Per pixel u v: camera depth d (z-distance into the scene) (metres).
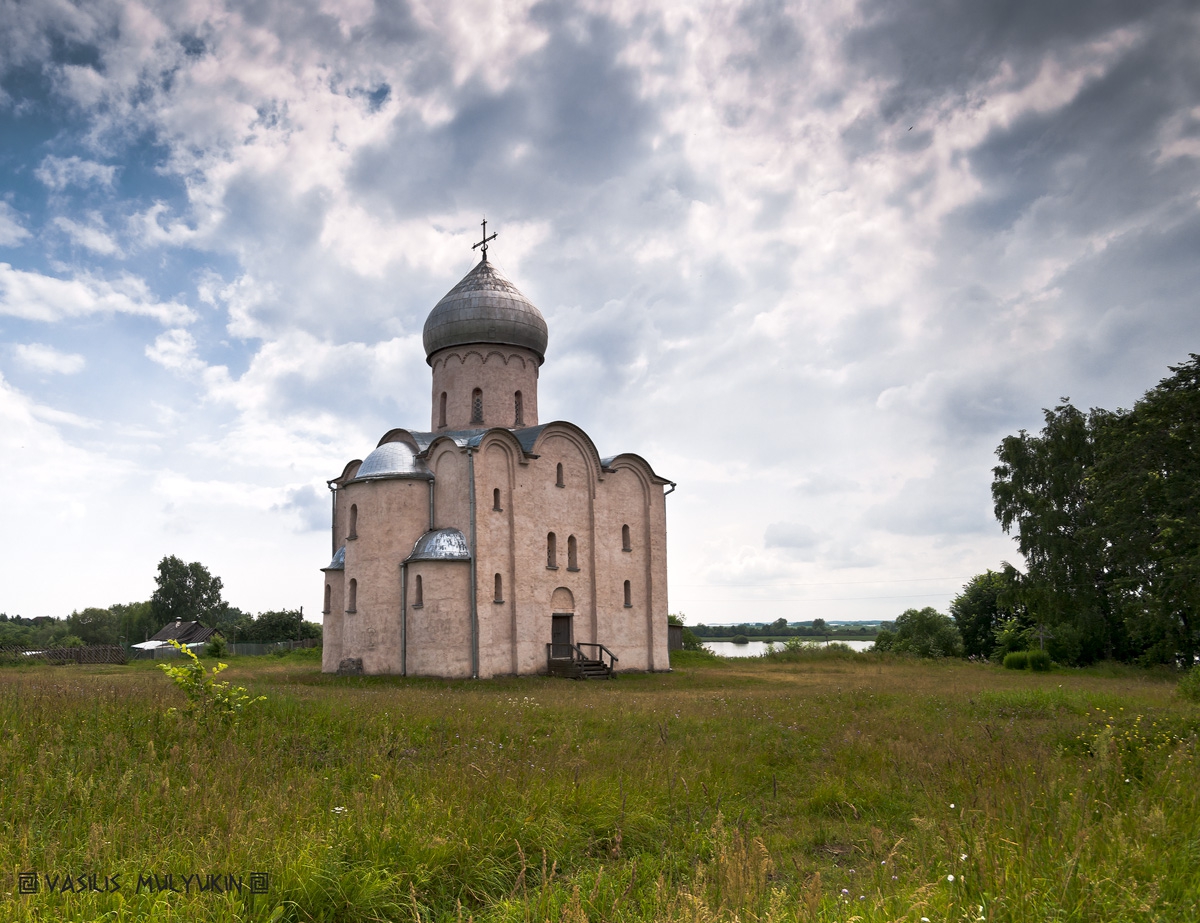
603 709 20.16
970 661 54.66
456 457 36.28
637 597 40.59
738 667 45.03
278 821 8.22
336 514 42.66
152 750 11.00
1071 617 50.59
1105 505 42.44
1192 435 37.41
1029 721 19.20
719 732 16.59
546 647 36.62
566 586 37.88
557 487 38.38
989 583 66.62
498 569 35.50
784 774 13.29
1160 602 38.88
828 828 10.32
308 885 6.74
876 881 7.27
